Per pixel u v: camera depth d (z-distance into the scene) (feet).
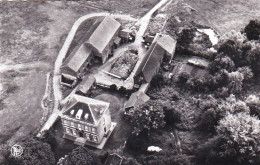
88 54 558.97
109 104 461.37
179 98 519.19
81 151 420.77
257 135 431.84
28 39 623.36
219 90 507.71
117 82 547.90
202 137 465.47
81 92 515.91
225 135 433.07
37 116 500.74
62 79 546.67
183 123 483.10
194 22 650.84
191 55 590.14
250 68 553.64
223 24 647.97
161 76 538.47
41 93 532.73
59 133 476.54
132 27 641.81
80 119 438.40
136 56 583.58
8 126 487.61
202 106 486.79
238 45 560.20
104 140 466.29
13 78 554.87
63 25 652.89
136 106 478.59
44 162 417.69
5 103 518.78
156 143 457.27
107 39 578.66
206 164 431.43
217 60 538.88
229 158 422.82
